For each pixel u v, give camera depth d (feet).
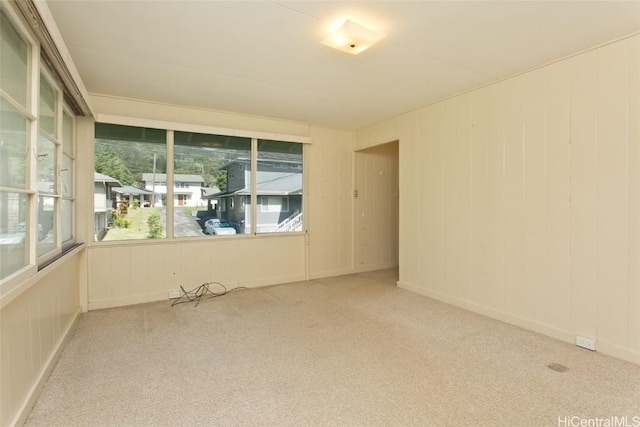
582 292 8.64
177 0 6.52
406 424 5.59
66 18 7.11
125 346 8.66
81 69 9.80
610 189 8.12
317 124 16.38
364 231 18.40
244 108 13.64
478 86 11.11
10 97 5.36
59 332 8.37
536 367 7.51
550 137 9.29
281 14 7.02
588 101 8.50
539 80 9.55
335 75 10.29
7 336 5.26
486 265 11.02
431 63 9.37
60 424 5.60
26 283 5.64
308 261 16.47
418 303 12.42
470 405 6.10
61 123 8.78
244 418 5.76
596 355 8.11
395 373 7.27
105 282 12.00
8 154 5.43
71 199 10.89
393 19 7.20
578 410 5.93
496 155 10.68
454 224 12.13
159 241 12.92
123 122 12.01
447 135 12.37
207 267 13.97
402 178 14.51
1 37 5.19
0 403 5.00
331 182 17.24
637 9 6.72
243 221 14.84
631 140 7.75
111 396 6.40
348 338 9.18
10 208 5.50
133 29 7.59
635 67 7.68
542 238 9.49
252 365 7.64
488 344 8.77
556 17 7.05
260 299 13.03
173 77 10.39
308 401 6.24
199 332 9.64
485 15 7.01
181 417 5.78
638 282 7.66
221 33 7.79
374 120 15.56
